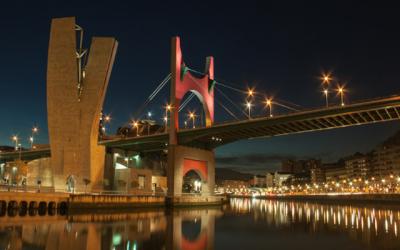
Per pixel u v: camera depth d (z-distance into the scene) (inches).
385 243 1247.5
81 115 3171.8
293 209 3430.1
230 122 3427.7
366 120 3038.9
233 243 1275.8
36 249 1077.1
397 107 2716.5
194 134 3511.3
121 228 1600.6
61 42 3196.4
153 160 4815.5
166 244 1224.8
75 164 3149.6
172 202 3282.5
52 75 3208.7
